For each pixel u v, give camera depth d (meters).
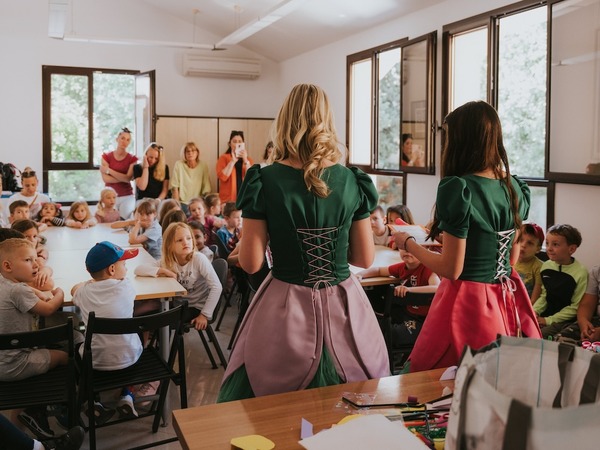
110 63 9.75
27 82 9.33
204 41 10.25
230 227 5.88
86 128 9.69
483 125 1.78
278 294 1.77
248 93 10.60
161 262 4.16
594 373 0.96
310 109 1.76
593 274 3.80
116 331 2.82
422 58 6.46
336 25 8.01
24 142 9.38
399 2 6.62
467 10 5.87
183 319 3.05
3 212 6.64
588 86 4.46
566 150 4.70
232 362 1.84
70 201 9.70
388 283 3.94
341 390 1.48
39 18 9.29
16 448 2.40
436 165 6.38
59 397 2.74
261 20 7.16
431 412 1.32
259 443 1.18
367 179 1.86
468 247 1.80
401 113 6.91
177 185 9.06
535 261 4.23
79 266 4.33
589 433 0.72
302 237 1.75
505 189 1.81
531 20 5.16
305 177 1.71
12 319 2.96
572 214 4.75
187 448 1.20
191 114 10.33
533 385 1.04
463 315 1.80
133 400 3.43
